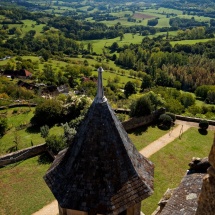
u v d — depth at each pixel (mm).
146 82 97750
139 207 9781
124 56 134125
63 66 124625
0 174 29406
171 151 34219
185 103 71062
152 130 39344
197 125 41250
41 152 33188
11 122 42094
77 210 8531
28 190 27000
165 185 27688
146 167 10094
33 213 24078
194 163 16516
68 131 33688
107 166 8758
